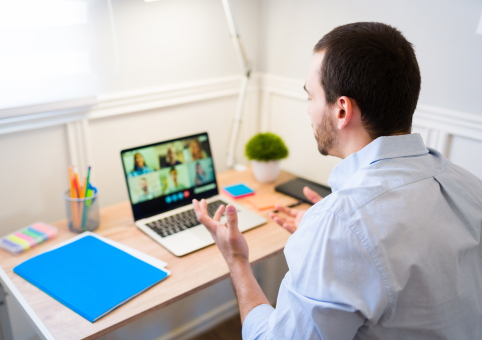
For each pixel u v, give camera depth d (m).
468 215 0.74
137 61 1.50
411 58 0.73
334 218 0.67
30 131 1.34
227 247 0.88
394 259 0.64
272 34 1.77
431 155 0.81
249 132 1.94
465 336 0.74
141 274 1.05
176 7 1.53
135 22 1.45
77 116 1.40
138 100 1.53
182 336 1.80
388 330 0.68
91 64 1.38
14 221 1.38
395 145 0.74
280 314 0.70
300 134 1.79
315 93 0.80
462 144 1.34
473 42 1.24
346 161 0.79
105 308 0.93
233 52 1.75
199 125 1.75
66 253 1.13
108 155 1.54
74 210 1.23
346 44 0.73
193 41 1.62
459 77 1.29
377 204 0.67
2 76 1.22
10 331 1.26
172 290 1.01
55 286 1.01
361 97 0.73
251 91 1.87
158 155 1.35
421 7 1.32
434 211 0.70
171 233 1.24
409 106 0.74
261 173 1.59
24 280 1.04
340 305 0.63
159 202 1.35
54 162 1.42
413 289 0.66
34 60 1.26
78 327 0.89
